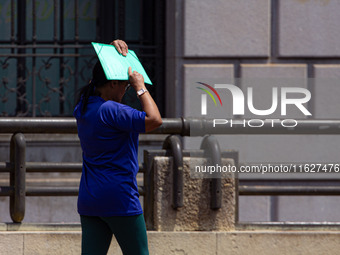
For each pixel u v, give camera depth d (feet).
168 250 48.62
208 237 49.11
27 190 48.62
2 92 81.15
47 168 48.85
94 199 35.65
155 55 81.82
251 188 52.39
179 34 78.54
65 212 74.54
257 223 51.31
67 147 76.48
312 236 50.24
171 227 49.24
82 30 82.94
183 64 78.69
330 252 50.31
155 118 35.01
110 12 82.69
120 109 35.37
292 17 79.41
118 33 82.33
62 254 48.42
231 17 78.64
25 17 82.58
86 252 36.63
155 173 49.19
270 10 79.51
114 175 35.63
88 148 36.17
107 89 36.76
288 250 50.01
